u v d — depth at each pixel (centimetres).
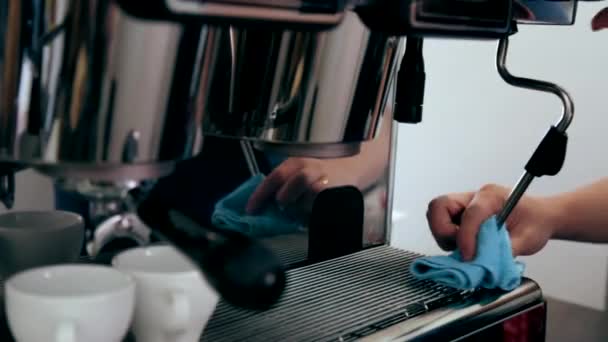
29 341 36
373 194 66
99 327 35
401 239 141
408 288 53
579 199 74
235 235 32
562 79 115
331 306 49
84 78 30
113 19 29
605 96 111
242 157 60
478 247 56
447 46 129
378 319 47
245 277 28
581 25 112
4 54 31
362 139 42
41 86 30
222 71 41
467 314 50
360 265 58
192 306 39
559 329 76
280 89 40
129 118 30
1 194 48
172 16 26
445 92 131
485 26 37
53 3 30
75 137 30
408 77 53
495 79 123
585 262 118
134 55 30
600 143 112
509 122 122
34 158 31
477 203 60
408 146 138
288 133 41
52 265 43
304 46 39
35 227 49
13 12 30
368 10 34
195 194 58
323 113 40
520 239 66
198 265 30
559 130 54
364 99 41
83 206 51
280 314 47
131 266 41
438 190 134
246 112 41
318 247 60
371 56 40
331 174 64
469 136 128
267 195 61
